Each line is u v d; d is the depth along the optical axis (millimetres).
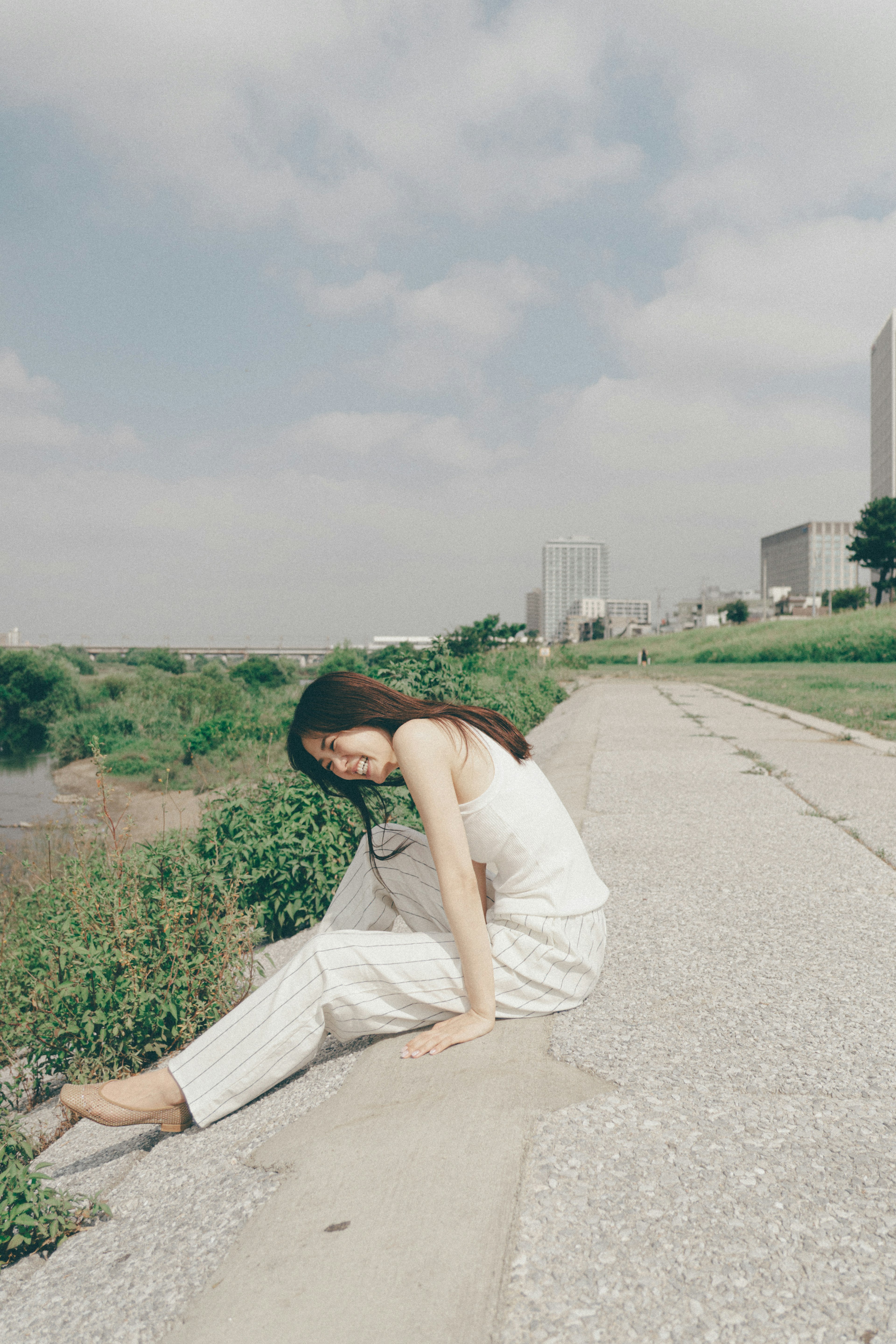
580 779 7344
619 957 3084
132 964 3301
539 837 2229
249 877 4129
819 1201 1593
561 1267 1412
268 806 4996
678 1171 1692
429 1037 2203
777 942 3248
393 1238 1491
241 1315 1347
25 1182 2027
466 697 9016
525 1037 2271
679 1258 1432
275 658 53031
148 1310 1461
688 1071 2148
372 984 2201
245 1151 2006
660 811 5988
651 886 4113
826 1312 1300
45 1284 1712
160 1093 2209
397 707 2168
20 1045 3508
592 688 23750
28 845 9094
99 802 7293
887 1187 1642
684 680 27609
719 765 8195
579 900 2303
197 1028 3383
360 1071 2170
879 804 6148
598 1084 2076
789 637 55344
